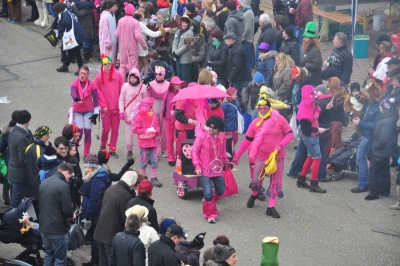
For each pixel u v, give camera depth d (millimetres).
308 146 21875
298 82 24984
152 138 22109
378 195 21703
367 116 21812
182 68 28250
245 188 22516
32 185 19812
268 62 26797
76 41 30531
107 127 24250
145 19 29828
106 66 23703
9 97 29219
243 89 28812
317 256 18906
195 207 21375
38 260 17688
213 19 29609
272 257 15289
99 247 17156
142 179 17172
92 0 33000
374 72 26016
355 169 22891
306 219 20703
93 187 17609
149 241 15555
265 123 20406
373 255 18953
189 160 21438
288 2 32188
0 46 34438
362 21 35969
